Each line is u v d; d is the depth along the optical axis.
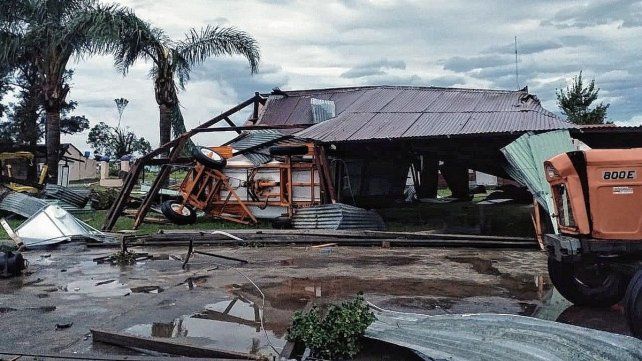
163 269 8.79
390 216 16.09
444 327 4.57
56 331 5.30
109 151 57.25
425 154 14.54
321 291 7.09
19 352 4.46
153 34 19.88
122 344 4.79
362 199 17.14
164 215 16.08
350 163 16.64
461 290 7.11
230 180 16.64
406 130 13.48
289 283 7.61
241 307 6.24
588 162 5.16
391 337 4.39
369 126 14.59
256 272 8.48
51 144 23.94
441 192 29.38
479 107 14.66
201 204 16.42
